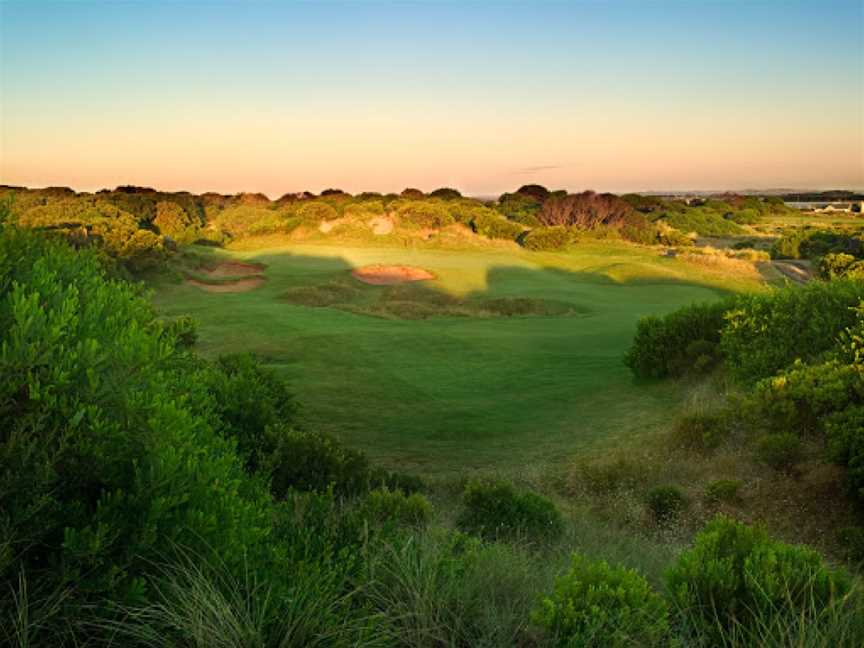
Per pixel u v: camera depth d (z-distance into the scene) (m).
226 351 28.38
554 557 5.99
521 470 13.79
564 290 51.22
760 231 119.75
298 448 8.80
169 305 41.28
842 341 14.14
